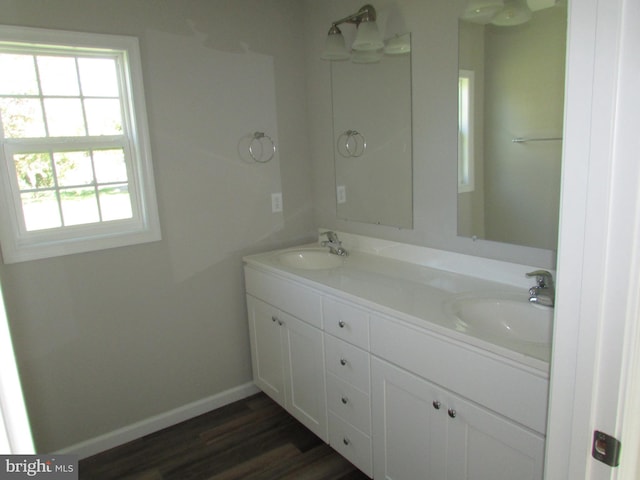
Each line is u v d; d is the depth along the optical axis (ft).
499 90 5.87
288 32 8.87
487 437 4.57
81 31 6.81
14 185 6.72
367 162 8.15
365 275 6.91
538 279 5.32
